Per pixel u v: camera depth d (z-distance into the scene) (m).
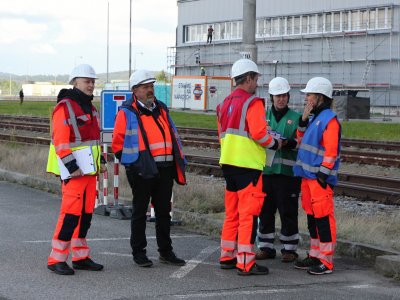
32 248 8.11
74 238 7.16
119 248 8.29
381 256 7.36
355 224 8.95
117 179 10.80
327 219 7.20
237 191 7.18
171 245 7.97
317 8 60.47
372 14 56.91
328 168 7.05
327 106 7.37
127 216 10.38
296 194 7.89
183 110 60.16
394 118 48.25
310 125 7.29
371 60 56.69
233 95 7.27
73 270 7.04
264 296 6.28
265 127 6.99
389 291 6.55
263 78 65.38
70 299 6.04
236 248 7.41
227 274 7.15
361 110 45.44
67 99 6.99
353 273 7.29
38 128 30.91
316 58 60.78
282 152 7.80
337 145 7.13
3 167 15.72
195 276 7.03
